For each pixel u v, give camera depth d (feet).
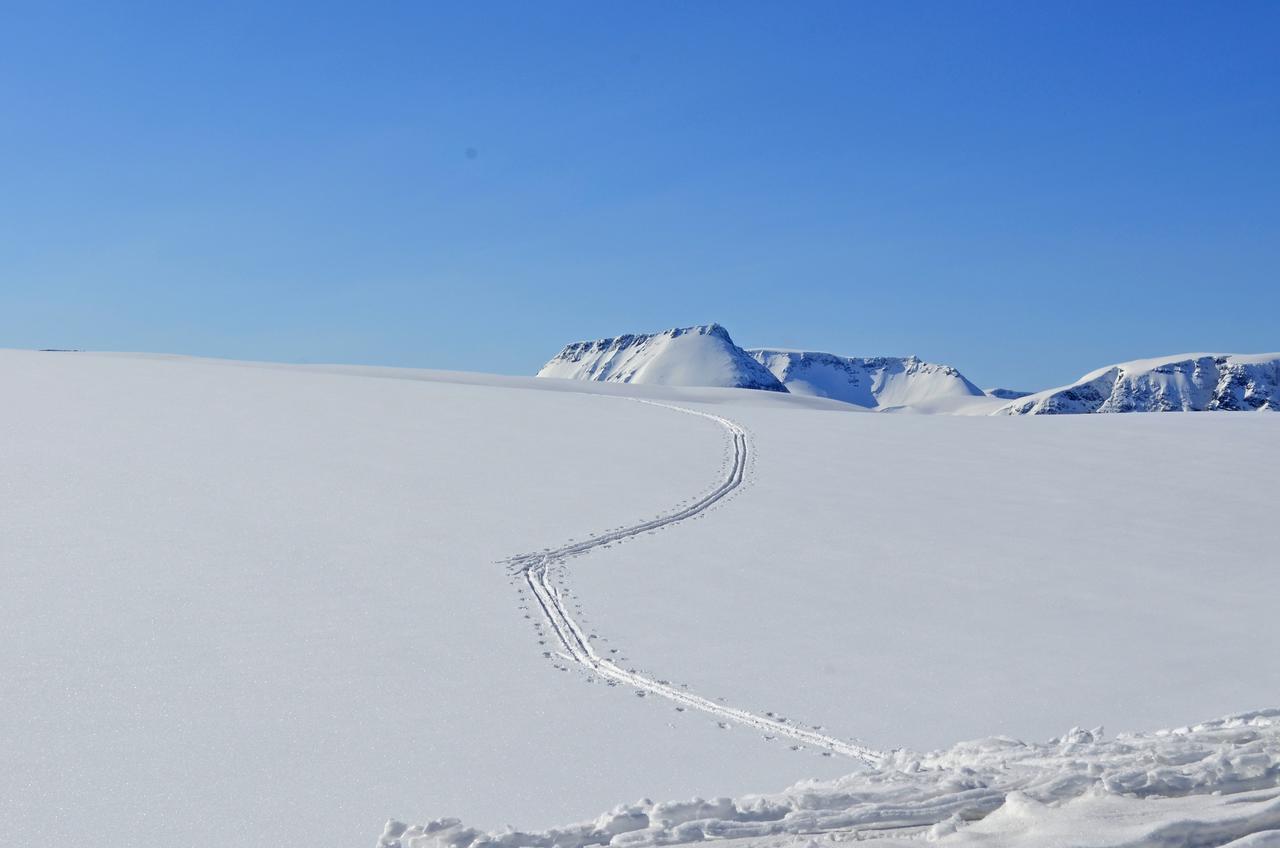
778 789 27.89
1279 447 91.35
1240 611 47.73
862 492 72.13
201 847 24.35
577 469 76.23
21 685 35.83
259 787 28.07
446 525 60.13
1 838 24.85
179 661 38.73
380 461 76.33
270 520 59.82
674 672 38.81
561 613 45.80
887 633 43.98
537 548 56.18
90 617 43.37
